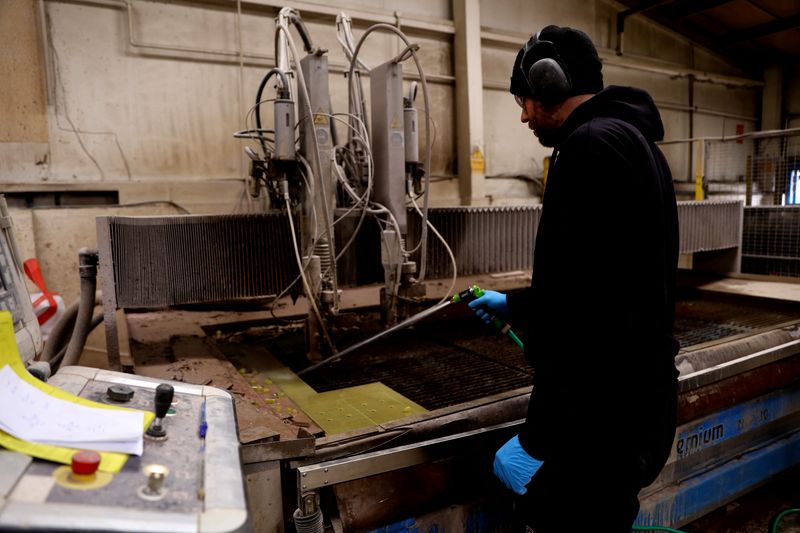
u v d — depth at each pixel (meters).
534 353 0.99
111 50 2.99
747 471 1.85
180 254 1.53
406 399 1.40
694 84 6.05
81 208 2.92
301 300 2.62
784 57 6.54
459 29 4.05
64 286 2.90
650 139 1.00
